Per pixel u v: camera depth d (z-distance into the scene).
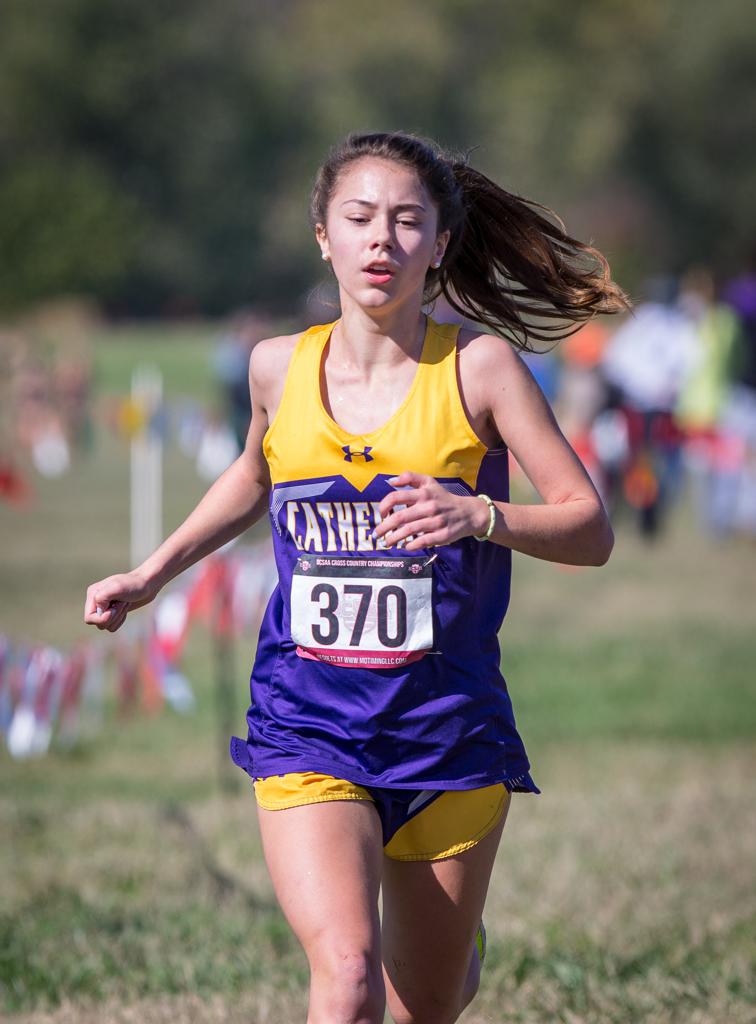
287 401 10.70
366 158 10.56
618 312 12.48
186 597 22.89
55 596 41.72
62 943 16.08
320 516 10.57
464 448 10.45
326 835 10.10
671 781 24.70
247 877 19.23
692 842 20.27
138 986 14.77
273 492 10.80
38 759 26.47
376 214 10.44
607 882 18.39
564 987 14.48
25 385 56.97
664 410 50.56
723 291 50.72
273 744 10.73
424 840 10.66
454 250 11.55
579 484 10.48
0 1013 14.07
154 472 41.53
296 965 15.38
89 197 195.75
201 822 21.94
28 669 21.59
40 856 19.89
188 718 29.64
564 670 33.38
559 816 22.00
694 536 54.69
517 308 12.46
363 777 10.48
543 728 28.45
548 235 12.24
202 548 11.48
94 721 28.98
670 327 50.56
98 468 76.81
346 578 10.48
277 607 11.16
